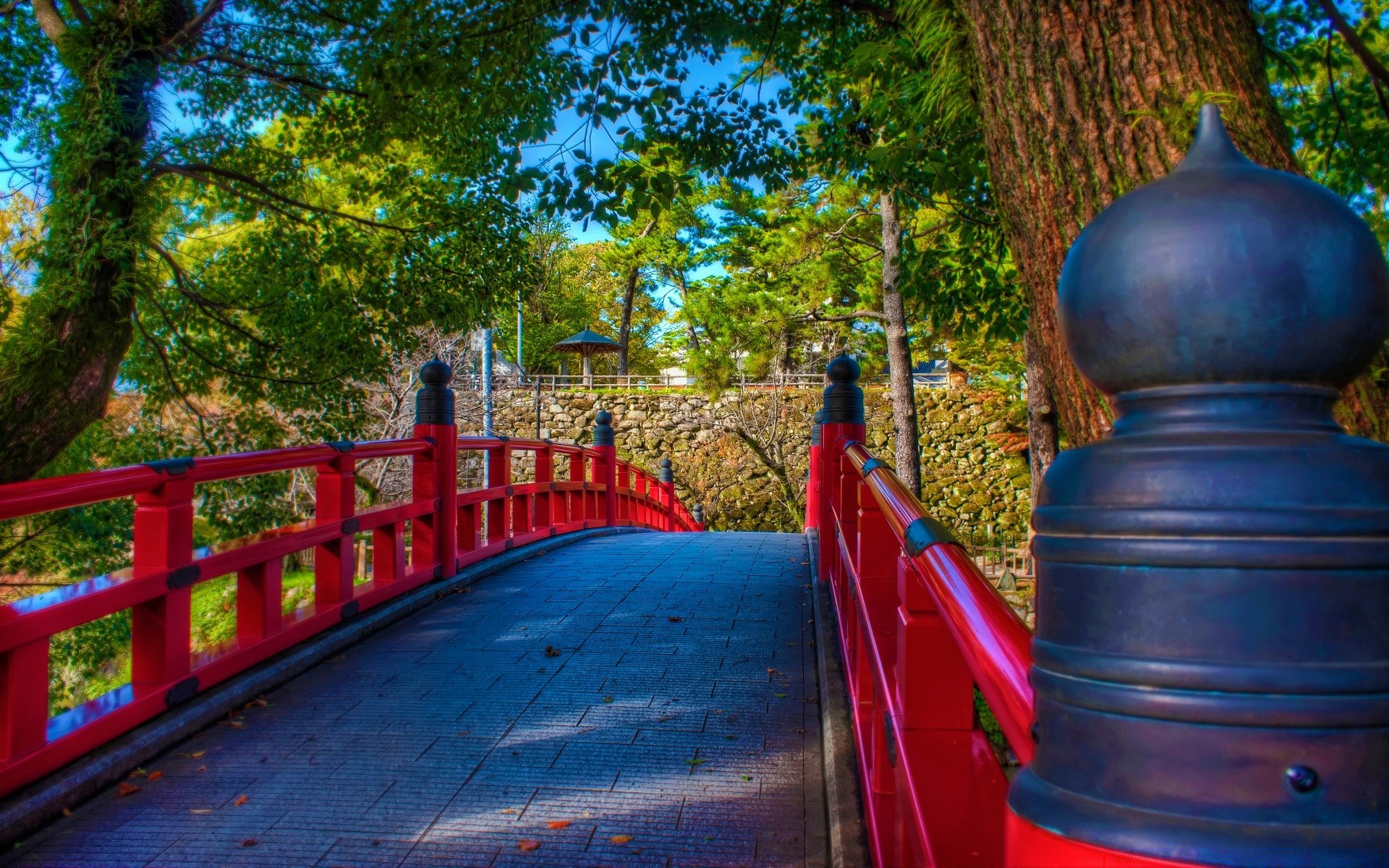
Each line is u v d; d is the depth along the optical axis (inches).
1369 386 84.1
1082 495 26.6
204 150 301.6
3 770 112.3
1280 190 26.5
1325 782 22.9
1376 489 24.0
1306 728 23.0
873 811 86.4
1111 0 88.6
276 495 346.3
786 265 706.2
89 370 267.4
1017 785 28.2
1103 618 25.5
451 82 245.6
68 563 348.8
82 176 258.7
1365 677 22.8
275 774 129.3
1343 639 23.3
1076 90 90.4
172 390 337.1
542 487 349.4
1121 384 28.5
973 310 294.0
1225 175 27.6
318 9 306.7
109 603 130.5
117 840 110.7
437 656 185.5
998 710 33.7
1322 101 204.5
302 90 323.6
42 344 250.5
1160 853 23.1
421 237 336.5
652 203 230.8
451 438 251.9
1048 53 92.2
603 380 1387.8
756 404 1050.1
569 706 156.5
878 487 86.2
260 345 338.3
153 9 261.4
